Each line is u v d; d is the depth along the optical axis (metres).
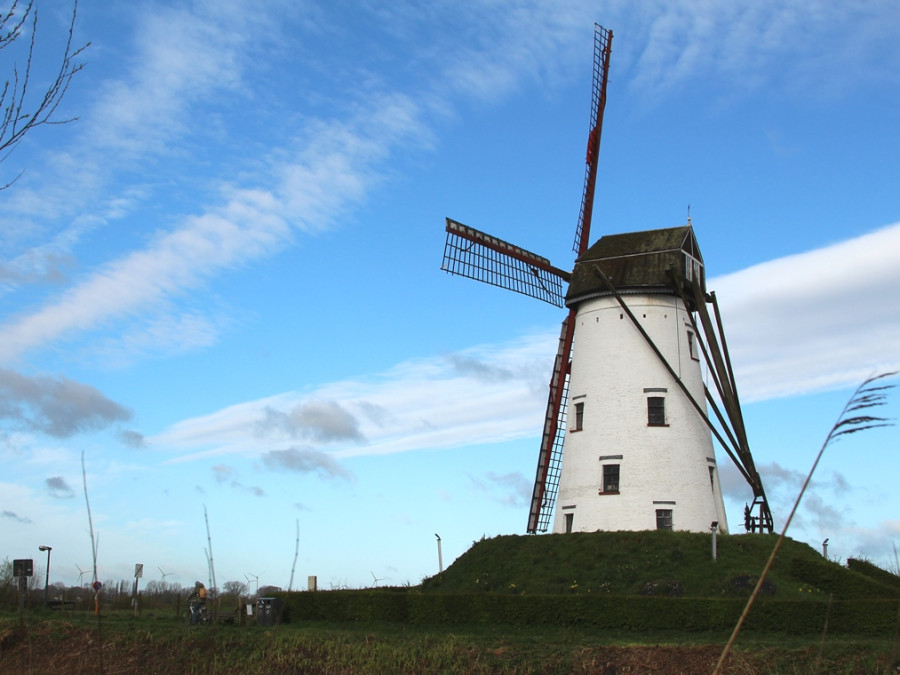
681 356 52.12
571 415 53.66
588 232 58.94
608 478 50.50
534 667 32.25
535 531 53.53
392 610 43.28
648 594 41.19
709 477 51.34
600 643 34.50
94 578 11.01
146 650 35.62
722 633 36.12
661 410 50.97
